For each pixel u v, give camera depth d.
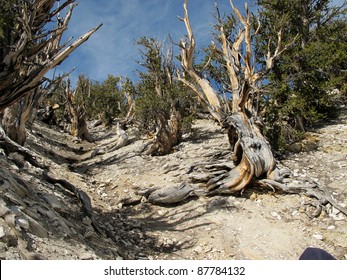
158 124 13.05
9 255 3.33
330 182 8.60
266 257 6.22
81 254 4.37
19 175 6.44
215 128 15.58
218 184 8.67
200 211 8.09
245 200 8.39
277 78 13.34
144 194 9.07
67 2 5.66
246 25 10.60
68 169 11.36
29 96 8.75
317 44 13.55
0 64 4.77
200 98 10.94
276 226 7.18
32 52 5.24
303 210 7.64
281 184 8.41
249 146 8.89
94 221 6.43
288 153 10.74
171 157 11.90
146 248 6.64
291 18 14.58
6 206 4.11
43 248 3.91
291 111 11.70
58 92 23.09
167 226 7.68
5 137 7.85
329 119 13.98
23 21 4.72
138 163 11.88
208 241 6.80
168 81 15.25
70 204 6.65
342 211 7.39
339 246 6.45
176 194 8.62
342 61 14.03
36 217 4.68
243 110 9.96
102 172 11.63
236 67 10.76
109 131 23.62
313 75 13.19
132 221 7.80
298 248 6.45
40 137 15.42
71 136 19.86
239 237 6.88
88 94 24.00
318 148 10.75
